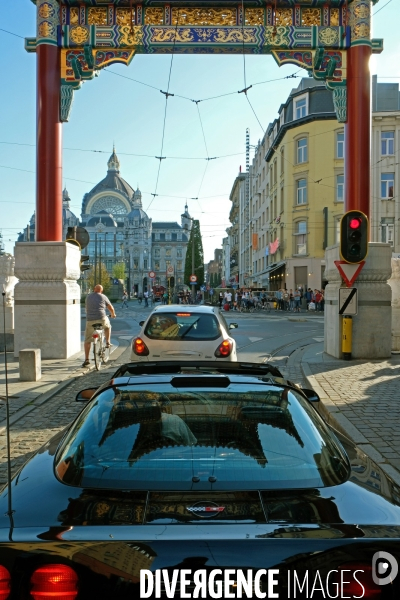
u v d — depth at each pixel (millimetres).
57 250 13484
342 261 12945
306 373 11508
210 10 13547
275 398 3299
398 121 42125
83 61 13570
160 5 13469
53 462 2932
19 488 2658
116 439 2896
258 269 62781
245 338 19672
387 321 13453
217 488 2508
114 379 3635
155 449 2803
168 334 9266
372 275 13328
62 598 1949
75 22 13508
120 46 13484
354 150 13383
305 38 13477
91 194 172375
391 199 42188
